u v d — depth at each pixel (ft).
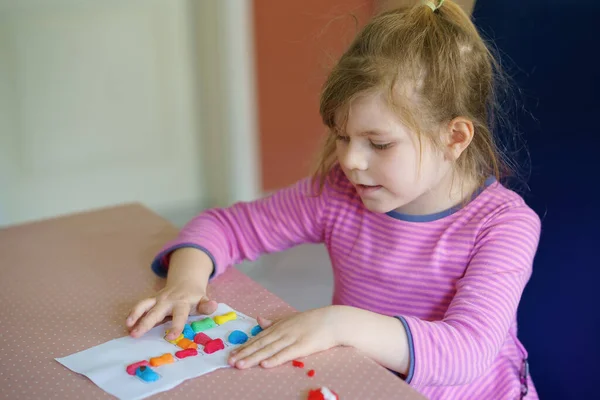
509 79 3.64
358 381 2.55
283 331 2.78
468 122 3.33
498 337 2.96
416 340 2.81
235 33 8.22
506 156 3.65
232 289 3.34
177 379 2.56
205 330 2.94
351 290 3.76
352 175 3.28
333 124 3.31
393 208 3.34
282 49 8.87
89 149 8.30
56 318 3.04
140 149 8.63
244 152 8.79
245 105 8.61
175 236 3.90
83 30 7.88
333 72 3.32
